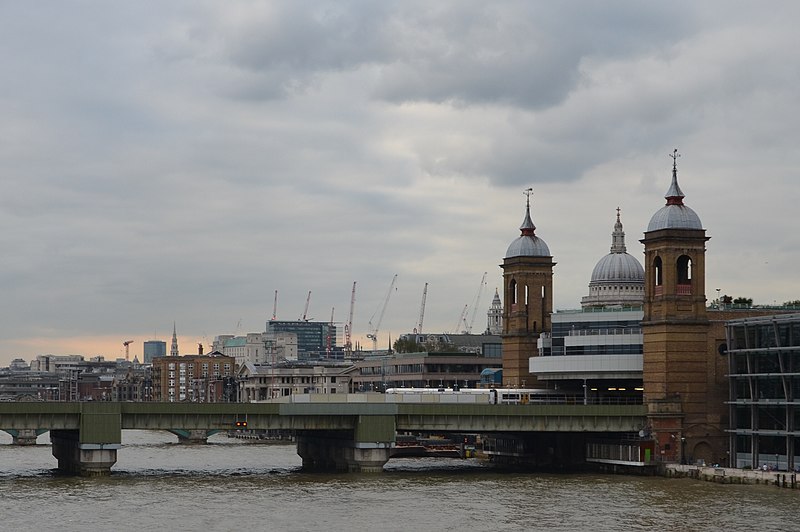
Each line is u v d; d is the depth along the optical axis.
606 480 167.25
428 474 175.88
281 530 115.94
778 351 164.75
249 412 174.38
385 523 121.06
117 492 147.25
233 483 159.62
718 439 180.88
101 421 169.00
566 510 132.12
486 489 153.50
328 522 121.31
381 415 177.38
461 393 197.25
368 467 177.50
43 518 123.25
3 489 150.50
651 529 118.25
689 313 181.38
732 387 176.88
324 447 193.50
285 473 177.38
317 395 188.88
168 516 125.12
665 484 161.00
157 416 172.38
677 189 185.75
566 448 195.12
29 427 167.00
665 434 179.12
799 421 162.38
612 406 181.38
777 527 119.62
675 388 180.12
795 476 154.50
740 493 149.00
